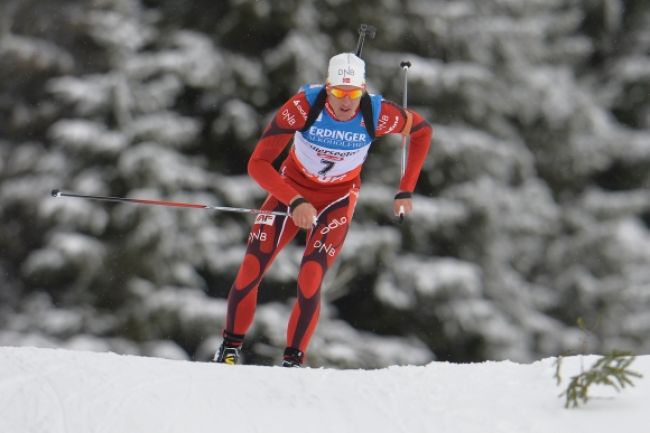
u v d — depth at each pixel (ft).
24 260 167.73
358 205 158.40
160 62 159.74
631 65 215.51
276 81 159.53
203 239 155.22
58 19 174.91
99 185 157.89
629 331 191.72
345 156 58.39
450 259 164.25
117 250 156.46
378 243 156.56
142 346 153.48
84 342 153.17
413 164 60.70
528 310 176.45
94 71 172.04
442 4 171.01
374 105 57.11
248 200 158.20
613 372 38.86
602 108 212.84
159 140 157.48
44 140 171.01
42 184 161.68
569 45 209.87
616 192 209.26
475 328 160.04
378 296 158.20
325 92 56.03
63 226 157.28
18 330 158.81
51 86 166.30
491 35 174.09
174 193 155.74
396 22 166.09
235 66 159.22
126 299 154.51
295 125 56.44
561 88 191.93
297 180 60.95
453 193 166.30
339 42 161.79
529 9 182.91
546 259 192.65
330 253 59.26
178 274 154.51
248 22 159.43
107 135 158.10
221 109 159.63
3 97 173.47
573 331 184.65
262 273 59.36
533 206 177.06
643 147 202.39
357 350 152.35
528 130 192.34
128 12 169.89
